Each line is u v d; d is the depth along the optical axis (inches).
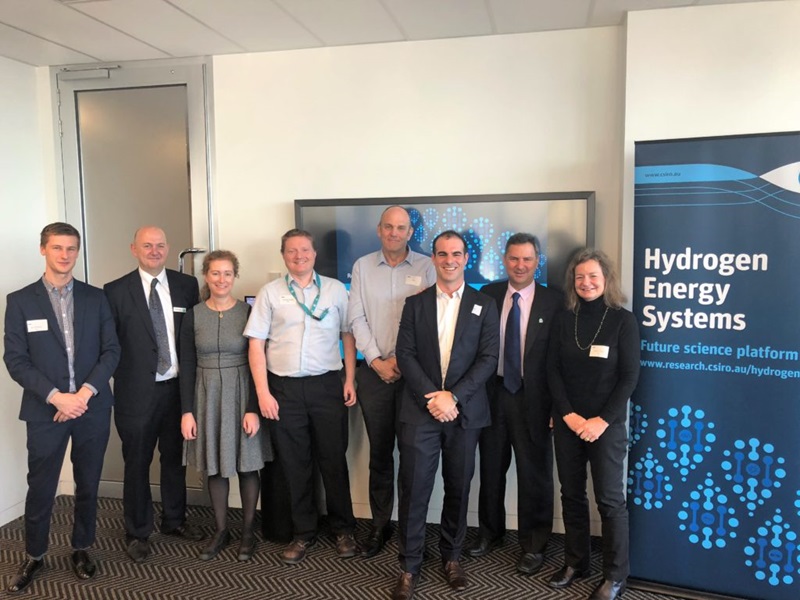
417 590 101.7
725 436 97.0
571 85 116.4
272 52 128.9
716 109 103.8
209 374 110.2
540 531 107.9
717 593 98.6
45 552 107.0
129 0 100.3
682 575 100.1
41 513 104.3
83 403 100.0
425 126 123.4
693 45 104.0
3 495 130.3
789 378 93.3
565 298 100.9
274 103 129.7
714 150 95.3
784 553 95.0
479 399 100.2
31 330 100.2
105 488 143.9
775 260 93.2
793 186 91.7
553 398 98.3
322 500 127.1
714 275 96.3
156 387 112.8
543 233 117.3
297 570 109.6
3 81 130.5
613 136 115.1
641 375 101.0
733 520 97.3
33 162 138.5
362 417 129.0
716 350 96.7
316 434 112.0
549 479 107.1
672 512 100.3
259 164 131.5
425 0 101.0
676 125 105.8
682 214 97.5
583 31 115.0
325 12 106.3
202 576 108.0
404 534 99.9
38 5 102.5
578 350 95.5
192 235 135.6
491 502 111.9
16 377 99.1
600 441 93.7
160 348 113.0
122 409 112.2
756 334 94.7
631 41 106.3
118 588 104.3
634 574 102.7
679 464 99.6
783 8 100.0
